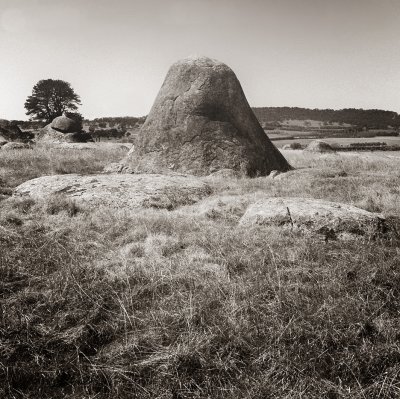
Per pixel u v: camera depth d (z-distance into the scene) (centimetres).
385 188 787
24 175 1013
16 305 294
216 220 553
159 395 212
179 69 1232
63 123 2770
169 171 1112
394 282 327
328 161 1410
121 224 511
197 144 1135
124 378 224
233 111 1200
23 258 382
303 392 211
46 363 237
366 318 272
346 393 211
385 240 438
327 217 466
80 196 667
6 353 241
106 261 385
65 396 217
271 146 1259
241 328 260
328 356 241
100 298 306
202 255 397
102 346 259
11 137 2620
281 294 300
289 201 540
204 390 219
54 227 495
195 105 1171
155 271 353
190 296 295
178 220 533
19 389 221
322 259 385
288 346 246
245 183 897
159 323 271
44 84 5059
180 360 234
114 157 1538
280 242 432
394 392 212
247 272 359
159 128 1184
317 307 286
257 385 216
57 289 315
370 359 233
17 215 547
